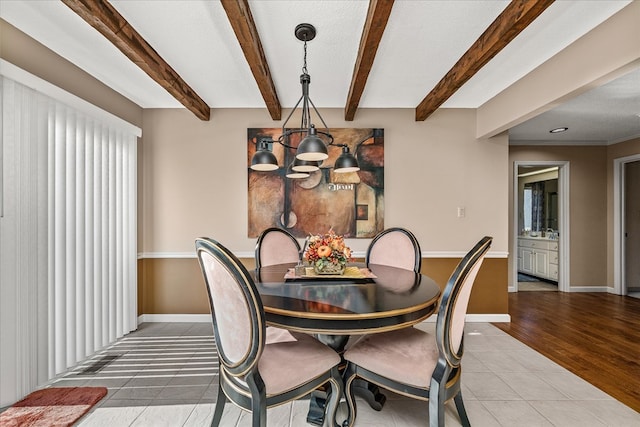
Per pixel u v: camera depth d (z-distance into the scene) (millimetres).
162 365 2479
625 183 4793
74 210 2438
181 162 3564
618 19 1884
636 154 4551
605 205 4945
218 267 1303
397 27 2066
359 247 3566
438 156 3619
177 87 2736
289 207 3547
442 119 3623
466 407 1930
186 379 2266
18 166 2006
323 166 3555
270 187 3549
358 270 2295
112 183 2928
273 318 1468
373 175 3568
